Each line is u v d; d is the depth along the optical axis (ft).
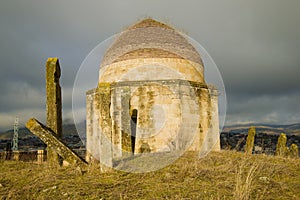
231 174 26.89
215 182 24.34
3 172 28.99
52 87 33.35
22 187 23.13
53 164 30.22
